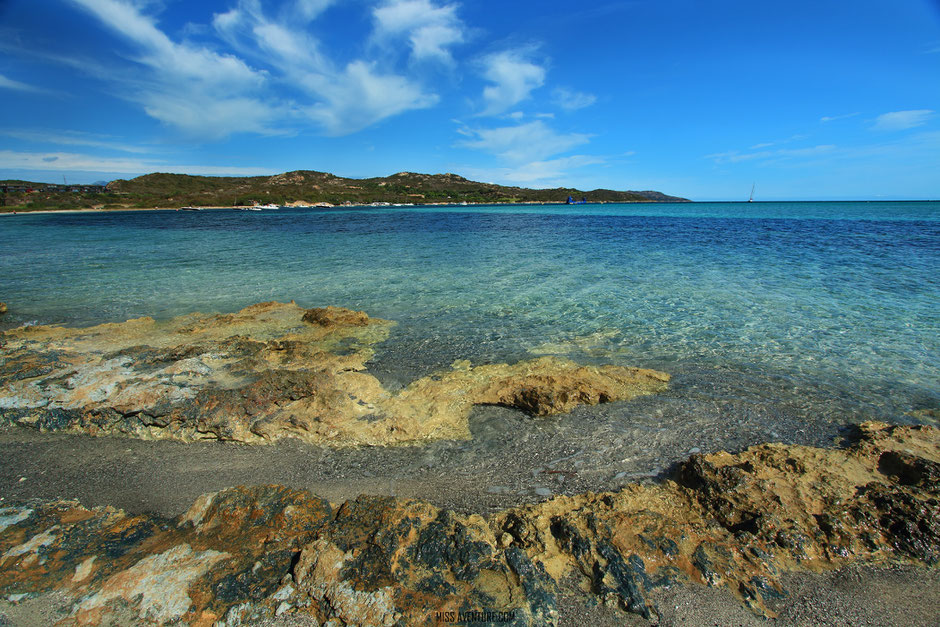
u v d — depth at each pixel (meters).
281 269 17.86
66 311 11.66
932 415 6.02
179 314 11.35
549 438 5.53
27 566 3.52
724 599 3.26
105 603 3.15
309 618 3.04
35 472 4.99
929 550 3.63
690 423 5.85
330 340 9.03
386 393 6.67
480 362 7.94
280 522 3.92
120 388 6.26
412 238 30.62
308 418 5.79
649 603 3.21
